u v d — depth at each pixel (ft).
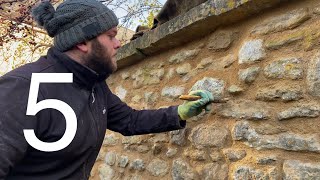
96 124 5.45
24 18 18.69
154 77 8.72
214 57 6.88
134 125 6.71
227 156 6.08
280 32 5.62
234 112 6.11
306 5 5.32
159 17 8.87
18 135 4.46
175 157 7.39
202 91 6.39
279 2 5.61
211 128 6.53
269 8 5.84
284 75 5.38
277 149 5.31
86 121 5.18
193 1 7.67
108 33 5.33
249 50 6.04
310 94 4.99
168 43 7.97
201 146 6.69
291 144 5.10
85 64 5.20
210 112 6.63
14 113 4.46
